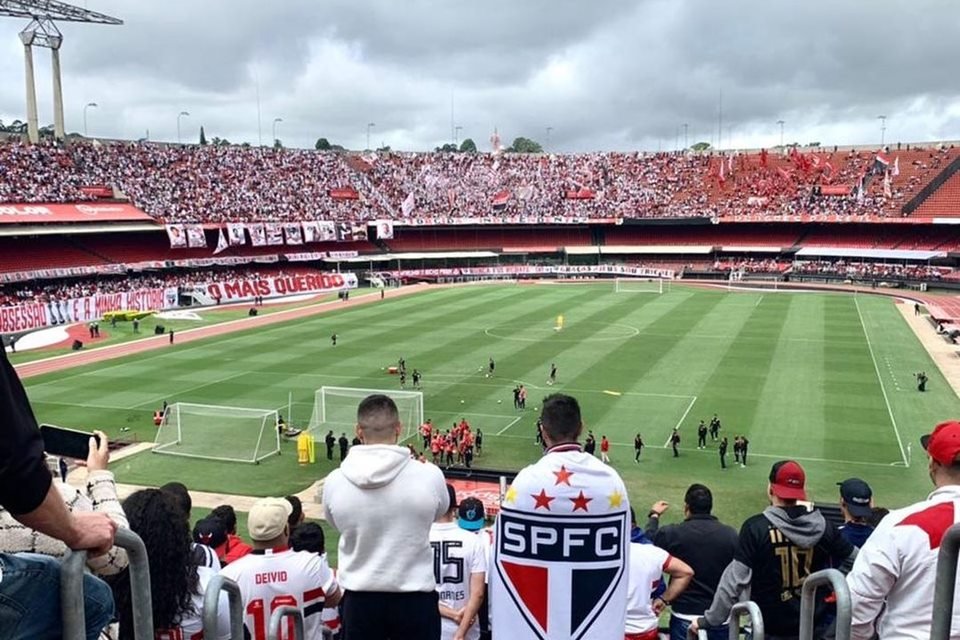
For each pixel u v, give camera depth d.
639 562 9.62
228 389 59.03
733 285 126.94
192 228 111.50
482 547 9.35
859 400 53.91
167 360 69.75
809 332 80.06
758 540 8.36
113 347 76.38
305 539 9.72
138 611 4.32
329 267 134.75
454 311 98.75
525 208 149.75
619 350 71.75
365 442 7.46
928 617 5.85
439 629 7.57
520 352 71.31
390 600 7.19
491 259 146.75
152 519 6.98
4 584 3.79
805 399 54.22
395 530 7.18
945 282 114.38
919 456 42.69
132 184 114.56
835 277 125.50
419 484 7.24
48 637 4.00
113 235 110.69
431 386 59.19
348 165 149.38
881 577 5.93
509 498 6.36
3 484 3.55
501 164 161.00
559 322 84.62
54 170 106.25
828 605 8.34
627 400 54.53
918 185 130.75
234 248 122.12
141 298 100.44
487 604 9.60
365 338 79.81
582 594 6.27
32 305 85.81
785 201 138.75
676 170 155.25
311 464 43.22
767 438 45.97
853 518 10.45
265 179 134.75
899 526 5.93
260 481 40.59
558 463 6.29
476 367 65.31
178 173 123.50
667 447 44.78
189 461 43.56
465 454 41.94
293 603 8.56
